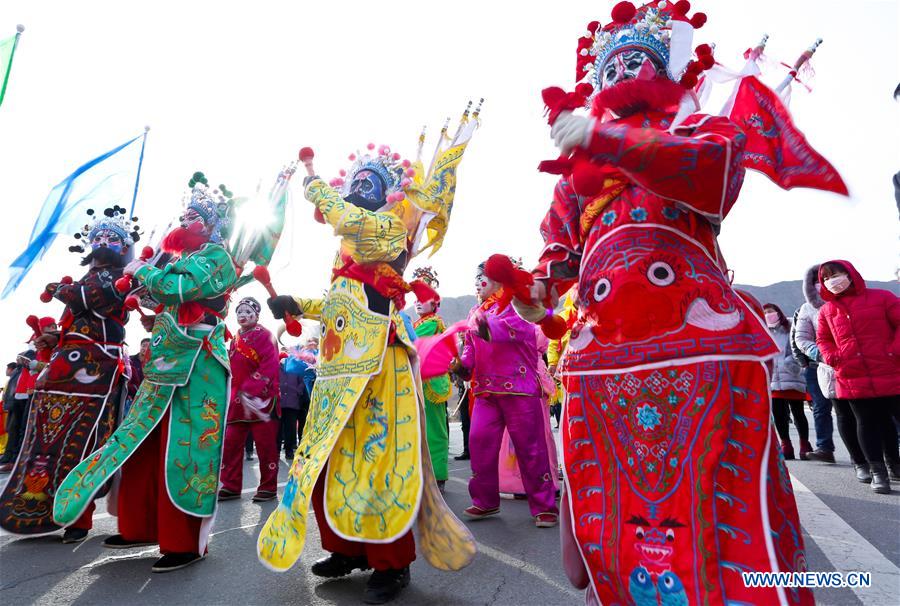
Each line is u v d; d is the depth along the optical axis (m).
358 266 2.84
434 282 5.42
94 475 3.10
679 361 1.58
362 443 2.64
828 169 1.89
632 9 2.00
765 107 2.01
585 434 1.75
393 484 2.57
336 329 2.83
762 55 2.11
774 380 6.53
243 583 2.85
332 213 2.73
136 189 4.45
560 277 2.06
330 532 2.82
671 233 1.70
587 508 1.71
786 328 6.56
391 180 3.06
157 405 3.19
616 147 1.52
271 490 5.14
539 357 5.05
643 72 1.86
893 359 4.47
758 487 1.48
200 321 3.37
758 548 1.44
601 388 1.70
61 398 3.94
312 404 2.89
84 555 3.41
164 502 3.07
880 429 4.57
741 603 1.41
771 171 1.98
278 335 3.16
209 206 3.48
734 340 1.57
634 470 1.62
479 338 4.20
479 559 3.18
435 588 2.72
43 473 3.78
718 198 1.58
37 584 2.89
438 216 3.13
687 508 1.51
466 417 8.04
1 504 3.76
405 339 2.84
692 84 1.84
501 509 4.58
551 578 2.85
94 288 4.04
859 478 5.00
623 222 1.77
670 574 1.50
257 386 5.18
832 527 3.47
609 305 1.71
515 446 4.05
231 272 3.29
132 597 2.69
